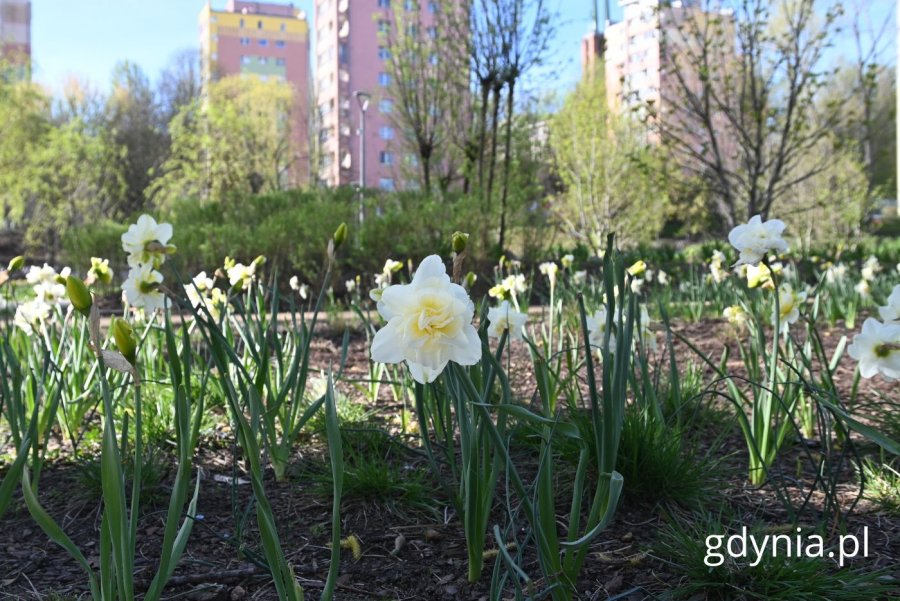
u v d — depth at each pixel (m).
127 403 3.76
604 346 1.94
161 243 2.77
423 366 1.53
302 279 11.95
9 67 21.92
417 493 2.80
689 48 12.85
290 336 4.26
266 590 2.19
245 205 15.05
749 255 2.75
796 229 20.58
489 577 2.25
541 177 22.47
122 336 1.52
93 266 3.17
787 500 2.39
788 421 2.99
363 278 11.98
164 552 1.57
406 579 2.25
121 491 1.52
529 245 13.70
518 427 3.20
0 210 22.20
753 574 2.12
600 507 1.97
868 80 12.55
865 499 2.78
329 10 67.06
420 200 13.92
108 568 1.56
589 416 2.99
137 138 36.47
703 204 20.67
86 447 3.48
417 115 16.14
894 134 23.84
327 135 64.25
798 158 16.06
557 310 4.79
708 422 3.77
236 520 2.34
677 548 2.32
